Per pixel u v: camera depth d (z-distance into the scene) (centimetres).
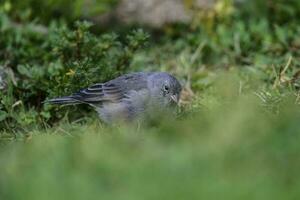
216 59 1688
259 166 928
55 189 873
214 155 960
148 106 1275
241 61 1659
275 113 1208
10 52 1606
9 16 1772
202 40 1734
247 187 854
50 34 1636
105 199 844
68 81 1378
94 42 1450
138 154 988
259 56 1611
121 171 923
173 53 1712
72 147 1036
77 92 1334
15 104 1366
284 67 1478
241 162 944
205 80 1531
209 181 873
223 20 1777
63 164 960
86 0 1762
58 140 1100
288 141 999
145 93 1272
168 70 1620
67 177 912
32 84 1416
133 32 1487
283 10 1800
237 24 1752
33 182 899
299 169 923
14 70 1576
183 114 1302
